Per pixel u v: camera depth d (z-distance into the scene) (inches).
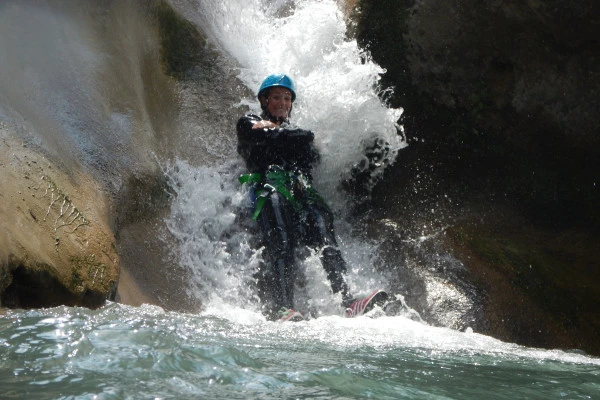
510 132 693.3
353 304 544.7
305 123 697.0
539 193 696.4
